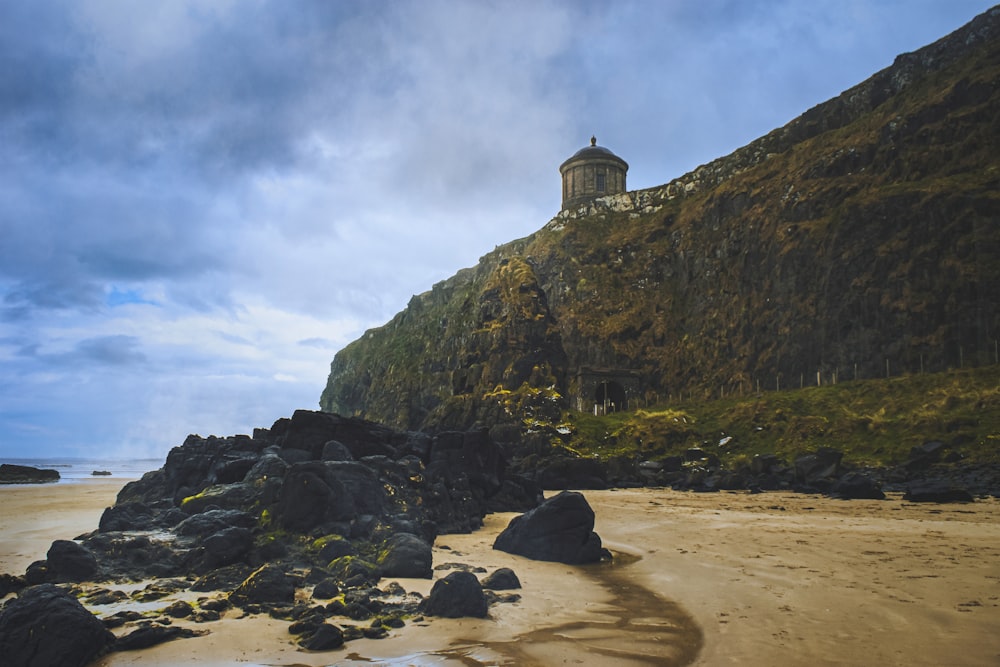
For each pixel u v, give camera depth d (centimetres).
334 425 3366
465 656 1112
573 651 1139
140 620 1296
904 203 9588
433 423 9631
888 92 12838
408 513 2480
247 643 1174
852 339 9506
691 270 13888
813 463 5562
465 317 18838
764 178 13200
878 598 1445
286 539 1961
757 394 9938
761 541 2375
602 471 6488
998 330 8012
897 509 3584
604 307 14725
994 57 10469
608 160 18862
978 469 5094
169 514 2428
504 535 2378
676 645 1173
